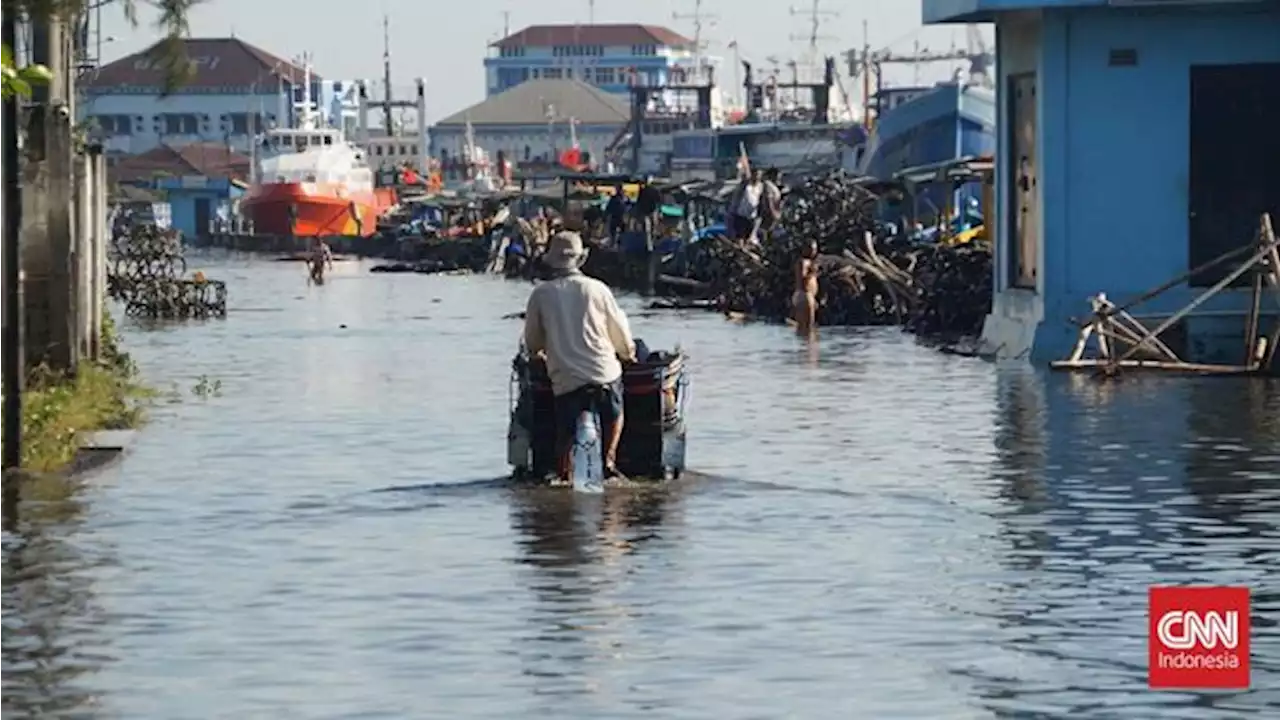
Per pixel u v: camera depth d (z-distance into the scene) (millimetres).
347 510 34781
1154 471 38844
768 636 25500
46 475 38906
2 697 22969
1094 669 23875
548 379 37281
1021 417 47656
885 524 33156
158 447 43250
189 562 30297
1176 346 59719
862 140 165125
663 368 37469
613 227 128625
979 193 121812
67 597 27938
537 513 34250
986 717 22016
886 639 25344
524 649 24969
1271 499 35438
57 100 53031
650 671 23906
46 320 49406
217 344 75812
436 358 68062
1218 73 60781
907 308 81812
